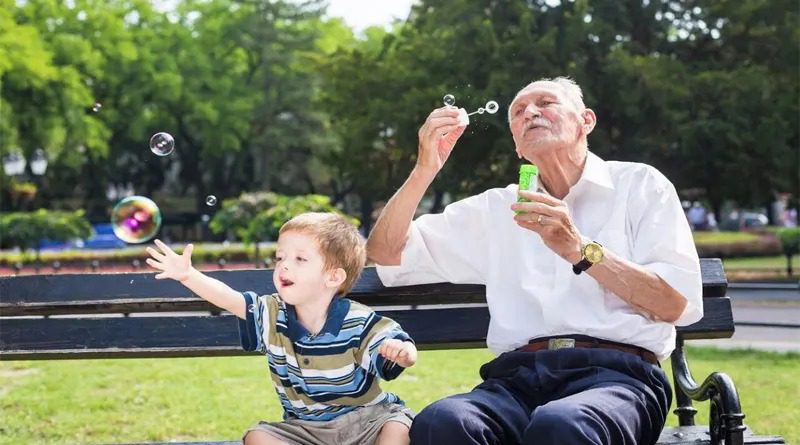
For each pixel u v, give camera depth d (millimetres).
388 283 3289
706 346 8539
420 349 3379
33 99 26172
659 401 2812
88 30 35094
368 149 22594
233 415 5438
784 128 19359
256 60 39375
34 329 3357
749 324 7918
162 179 45469
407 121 20266
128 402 5820
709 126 19188
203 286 2797
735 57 21188
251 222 19156
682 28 21656
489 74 19609
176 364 7301
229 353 3363
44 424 5258
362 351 2738
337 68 22250
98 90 36750
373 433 2723
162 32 38562
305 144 38562
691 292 2807
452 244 3178
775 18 20172
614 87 19375
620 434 2580
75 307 3363
